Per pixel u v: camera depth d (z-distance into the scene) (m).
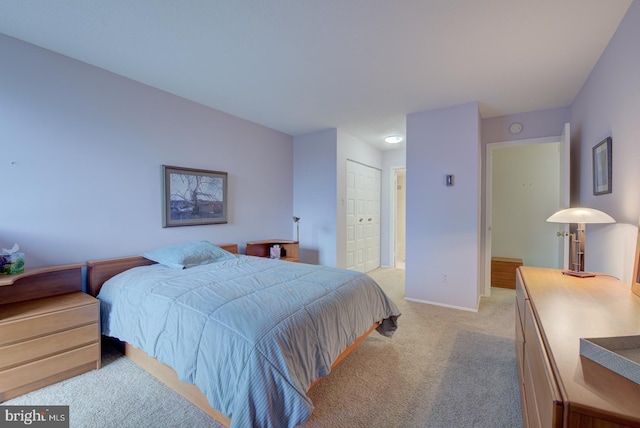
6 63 2.05
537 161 4.48
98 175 2.52
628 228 1.76
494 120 3.74
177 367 1.62
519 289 1.91
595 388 0.69
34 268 2.13
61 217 2.32
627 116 1.78
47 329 1.90
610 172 2.03
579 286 1.65
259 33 1.99
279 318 1.56
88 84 2.45
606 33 1.97
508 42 2.08
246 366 1.35
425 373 2.07
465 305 3.35
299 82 2.76
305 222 4.56
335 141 4.26
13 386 1.77
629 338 0.86
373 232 5.50
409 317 3.13
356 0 1.66
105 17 1.83
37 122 2.19
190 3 1.69
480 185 3.63
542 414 0.85
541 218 4.46
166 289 1.97
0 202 2.04
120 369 2.11
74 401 1.76
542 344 0.96
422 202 3.58
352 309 2.02
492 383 1.95
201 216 3.32
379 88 2.88
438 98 3.13
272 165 4.30
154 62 2.41
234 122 3.71
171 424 1.58
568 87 2.83
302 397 1.34
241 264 2.76
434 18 1.82
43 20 1.86
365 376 2.04
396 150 5.62
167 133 3.02
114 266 2.52
